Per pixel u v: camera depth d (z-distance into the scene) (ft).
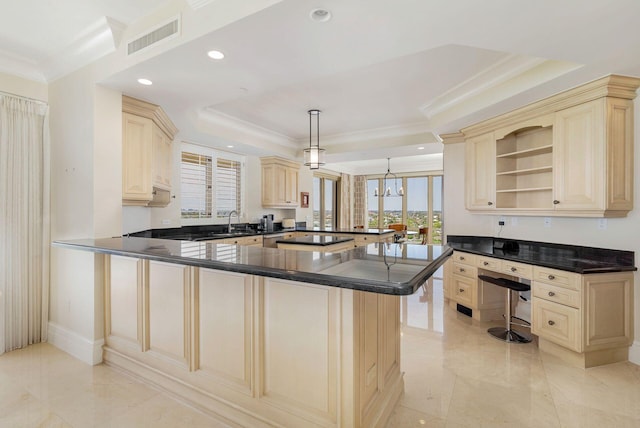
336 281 4.18
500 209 11.82
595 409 6.56
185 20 6.59
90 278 8.58
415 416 6.33
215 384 6.42
